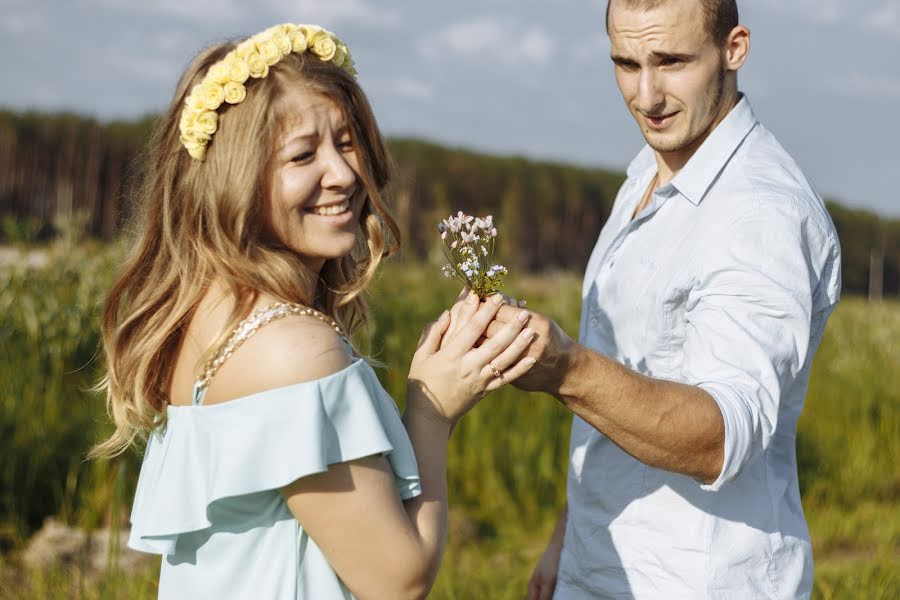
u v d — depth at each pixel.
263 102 1.75
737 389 1.99
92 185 21.11
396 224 1.95
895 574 4.40
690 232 2.26
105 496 5.22
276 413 1.63
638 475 2.32
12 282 6.52
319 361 1.67
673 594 2.25
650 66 2.27
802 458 7.45
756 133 2.33
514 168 24.81
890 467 7.50
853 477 7.16
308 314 1.73
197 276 1.78
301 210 1.80
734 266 2.13
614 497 2.36
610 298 2.44
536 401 6.96
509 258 11.68
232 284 1.74
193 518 1.72
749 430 1.95
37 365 6.03
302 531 1.74
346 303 2.08
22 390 5.74
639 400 1.90
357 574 1.70
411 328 7.10
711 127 2.33
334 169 1.79
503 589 4.51
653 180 2.61
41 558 4.60
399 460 1.76
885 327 11.08
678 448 1.92
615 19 2.30
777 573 2.25
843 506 6.73
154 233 1.92
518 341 1.87
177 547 1.81
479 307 1.94
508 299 1.96
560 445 6.63
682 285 2.24
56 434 5.56
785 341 2.07
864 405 8.30
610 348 2.44
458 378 1.88
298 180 1.77
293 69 1.78
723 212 2.21
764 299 2.08
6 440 5.36
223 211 1.74
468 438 6.45
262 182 1.76
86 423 5.70
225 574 1.74
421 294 7.83
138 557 4.77
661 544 2.27
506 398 6.92
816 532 5.88
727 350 2.06
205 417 1.70
